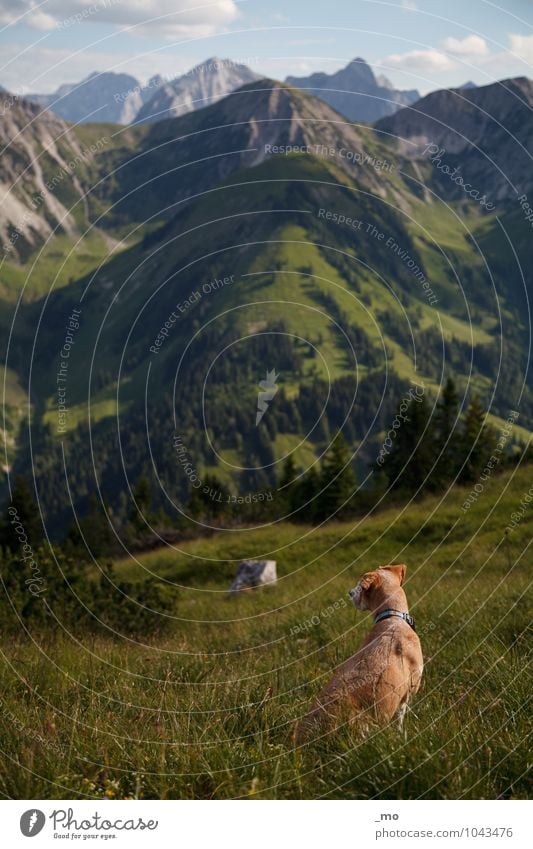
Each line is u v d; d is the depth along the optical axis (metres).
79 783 4.06
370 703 4.56
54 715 5.12
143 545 34.53
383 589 5.25
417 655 4.93
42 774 4.15
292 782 4.02
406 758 4.04
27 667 6.78
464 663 6.25
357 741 4.20
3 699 5.47
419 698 5.18
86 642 9.81
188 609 18.80
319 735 4.44
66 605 12.08
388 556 23.33
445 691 5.48
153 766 4.23
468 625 8.16
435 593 12.73
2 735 4.74
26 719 5.03
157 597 14.18
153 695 5.83
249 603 17.91
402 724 4.44
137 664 7.52
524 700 4.83
